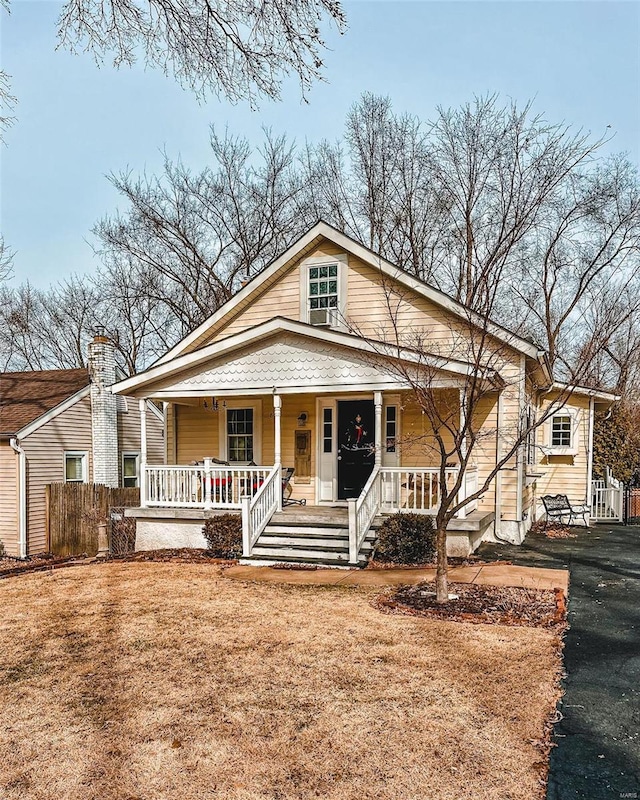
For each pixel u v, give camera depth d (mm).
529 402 13820
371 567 9719
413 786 3490
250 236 27703
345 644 5898
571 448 15773
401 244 23891
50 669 5520
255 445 13969
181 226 27203
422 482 10688
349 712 4434
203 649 5914
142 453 12734
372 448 11188
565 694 4695
